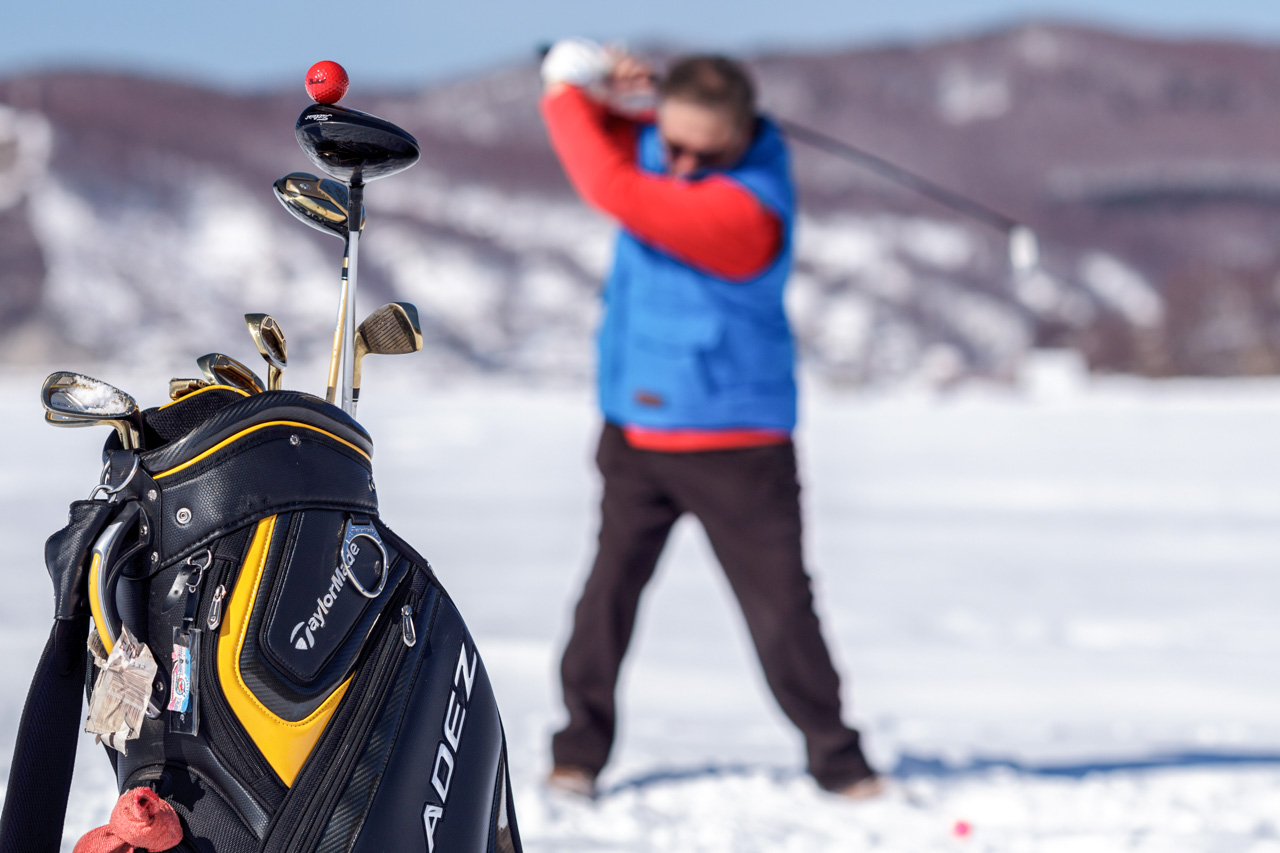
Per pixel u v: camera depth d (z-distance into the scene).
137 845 1.41
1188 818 3.31
